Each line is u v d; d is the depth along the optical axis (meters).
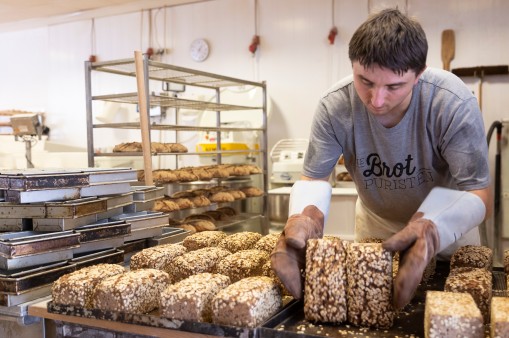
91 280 1.39
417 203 1.76
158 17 5.36
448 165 1.63
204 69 5.17
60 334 1.42
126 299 1.31
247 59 4.96
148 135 2.77
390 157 1.65
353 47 1.29
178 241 2.13
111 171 1.82
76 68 5.84
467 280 1.31
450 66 4.15
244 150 4.14
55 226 1.61
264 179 4.35
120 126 3.23
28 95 6.18
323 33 4.62
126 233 1.79
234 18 5.00
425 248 1.17
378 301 1.21
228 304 1.19
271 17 4.83
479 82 4.06
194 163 5.15
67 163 4.86
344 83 1.66
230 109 4.23
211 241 1.89
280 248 1.30
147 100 2.84
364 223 2.19
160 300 1.27
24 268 1.50
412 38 1.21
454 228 1.26
